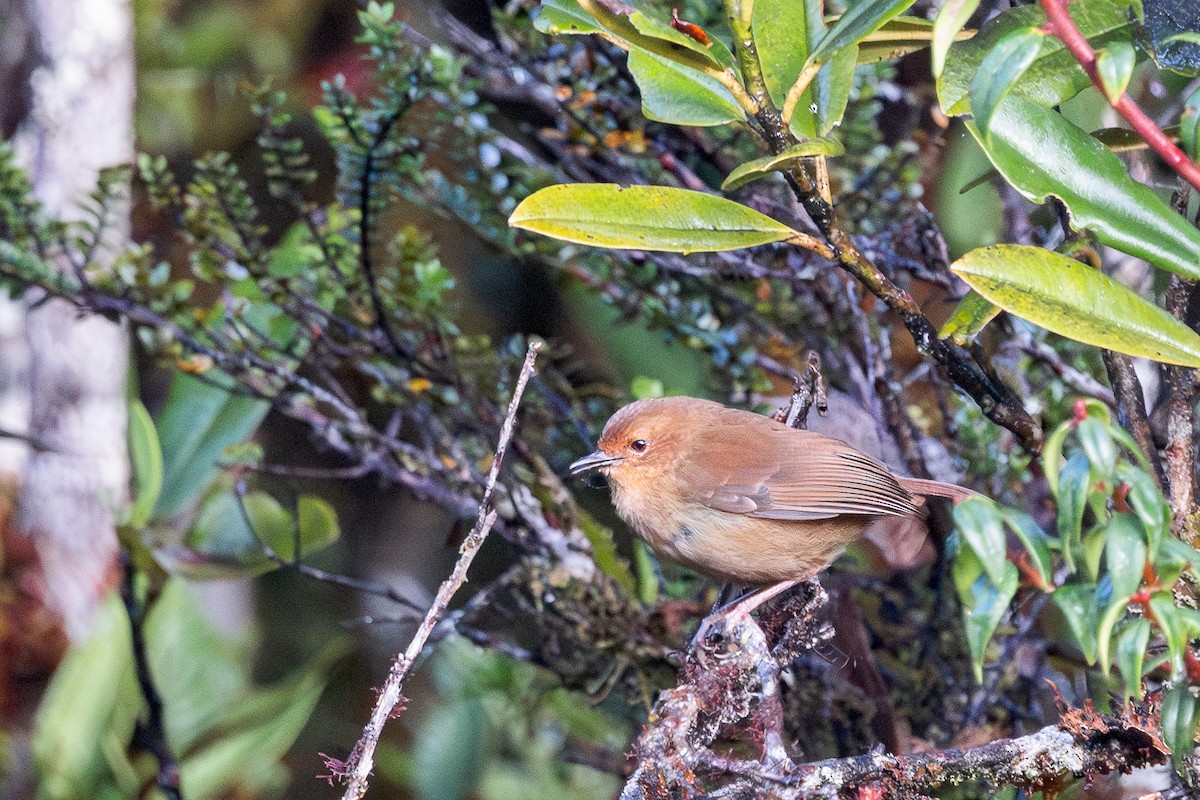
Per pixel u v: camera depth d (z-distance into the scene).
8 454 12.49
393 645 13.05
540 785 10.98
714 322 10.19
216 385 9.53
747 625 6.29
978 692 9.34
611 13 4.69
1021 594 6.42
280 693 10.97
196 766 10.50
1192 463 5.27
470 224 9.93
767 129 4.70
